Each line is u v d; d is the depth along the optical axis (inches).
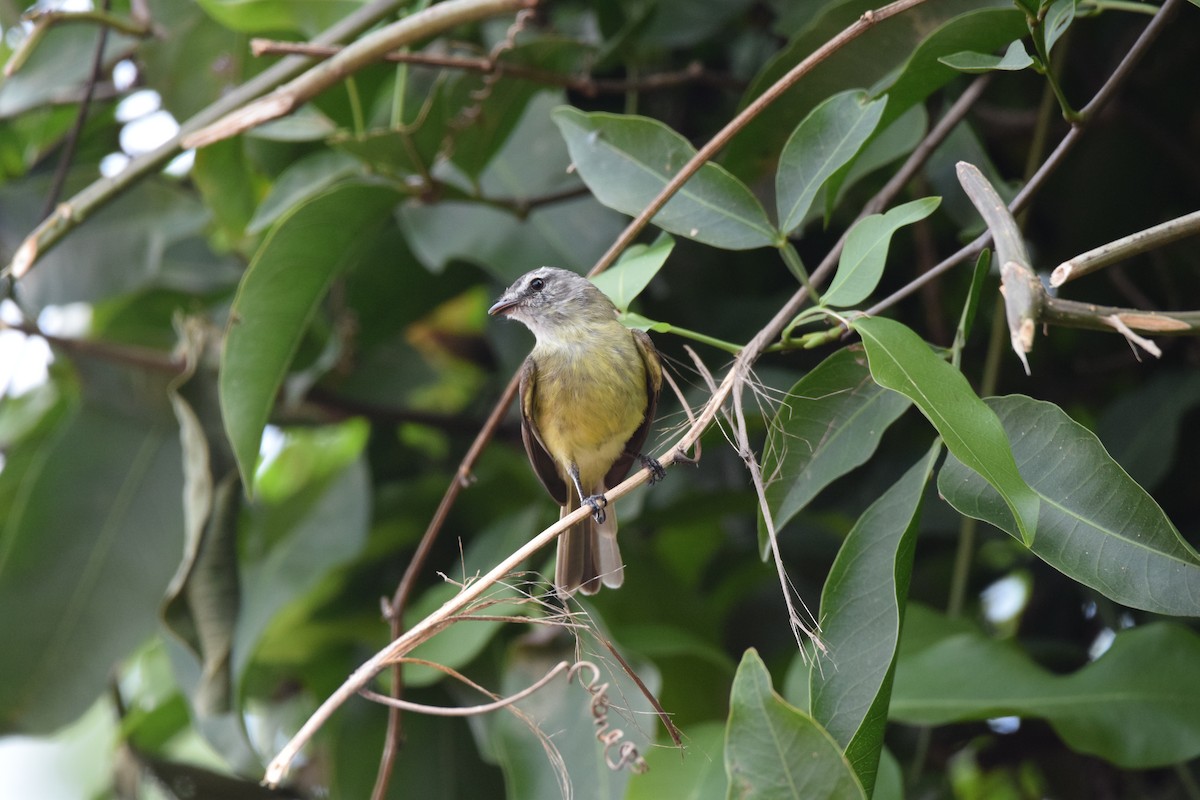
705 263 380.2
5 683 371.2
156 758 404.5
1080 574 196.9
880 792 255.0
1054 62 326.0
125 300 430.0
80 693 373.7
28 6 408.5
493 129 324.5
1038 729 359.6
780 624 376.2
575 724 292.5
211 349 345.1
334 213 301.3
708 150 241.8
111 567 384.5
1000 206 190.2
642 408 324.8
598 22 372.5
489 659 350.9
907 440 380.5
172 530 389.7
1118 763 258.1
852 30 233.1
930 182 316.2
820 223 366.9
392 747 281.3
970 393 195.6
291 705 423.5
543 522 363.3
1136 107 371.6
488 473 394.6
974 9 272.5
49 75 388.8
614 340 322.3
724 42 397.7
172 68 370.3
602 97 397.7
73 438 392.8
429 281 401.4
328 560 358.9
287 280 297.6
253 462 290.2
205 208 398.6
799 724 183.5
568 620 285.7
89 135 432.8
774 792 181.5
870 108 235.1
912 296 388.2
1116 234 379.2
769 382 335.0
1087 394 382.6
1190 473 347.9
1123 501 199.2
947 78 251.6
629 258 254.4
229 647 339.3
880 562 208.7
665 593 352.5
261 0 324.5
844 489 380.5
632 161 259.6
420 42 320.8
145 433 398.0
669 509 360.5
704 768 278.4
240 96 323.9
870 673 199.2
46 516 384.8
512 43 312.8
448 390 465.4
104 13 351.3
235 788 400.8
